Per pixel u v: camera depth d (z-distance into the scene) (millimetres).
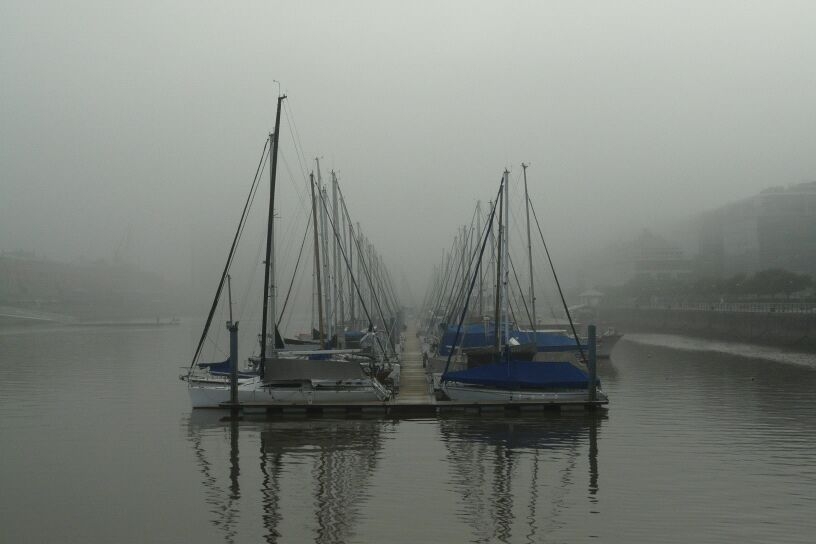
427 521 21234
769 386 46656
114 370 61031
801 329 75438
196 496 23875
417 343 96750
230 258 42594
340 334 52375
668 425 33812
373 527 20828
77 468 27375
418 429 33688
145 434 33062
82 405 41031
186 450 30047
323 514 21953
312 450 29844
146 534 20594
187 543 19906
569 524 20812
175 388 48562
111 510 22562
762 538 19547
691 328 108188
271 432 33281
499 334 45812
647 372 55656
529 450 29391
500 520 21219
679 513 21578
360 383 38219
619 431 32688
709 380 50188
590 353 37500
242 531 20703
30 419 36719
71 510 22625
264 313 39500
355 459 28344
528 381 37875
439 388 41062
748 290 121312
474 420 35531
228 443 31234
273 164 40375
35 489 24781
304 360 38188
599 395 37969
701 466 26516
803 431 32125
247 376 40719
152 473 26672
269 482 25375
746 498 22812
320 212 54000
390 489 24375
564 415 36500
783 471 25719
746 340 88062
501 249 48656
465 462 27688
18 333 132250
